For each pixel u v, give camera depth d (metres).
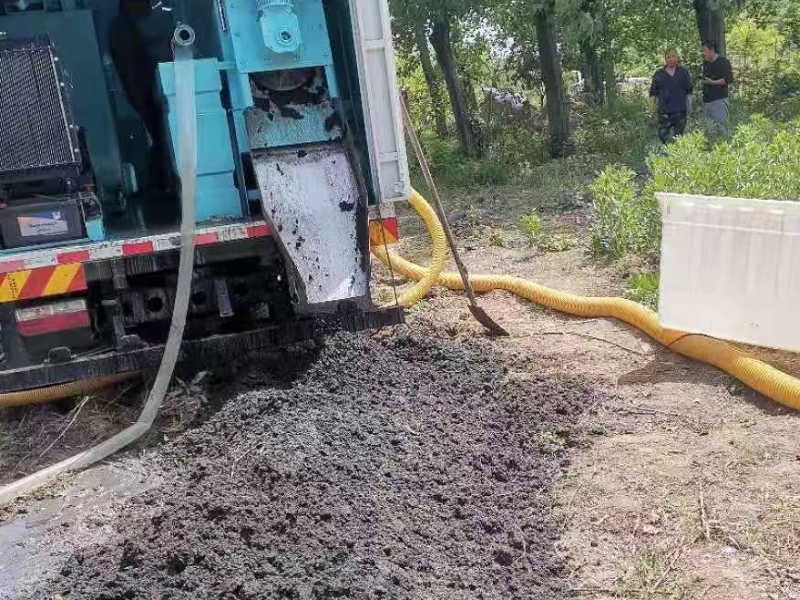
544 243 9.27
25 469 5.34
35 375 5.32
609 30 18.58
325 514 3.98
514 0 14.82
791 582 3.55
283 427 4.89
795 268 5.39
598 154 15.16
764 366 5.26
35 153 5.19
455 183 14.59
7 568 4.17
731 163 7.51
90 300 5.71
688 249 5.74
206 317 6.11
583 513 4.22
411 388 5.64
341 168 5.76
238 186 5.95
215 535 3.87
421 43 19.06
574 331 6.66
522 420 5.21
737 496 4.17
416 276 8.23
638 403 5.31
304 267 5.57
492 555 3.87
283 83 5.79
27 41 5.25
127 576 3.72
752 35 21.44
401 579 3.59
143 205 7.13
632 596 3.59
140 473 4.99
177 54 5.80
